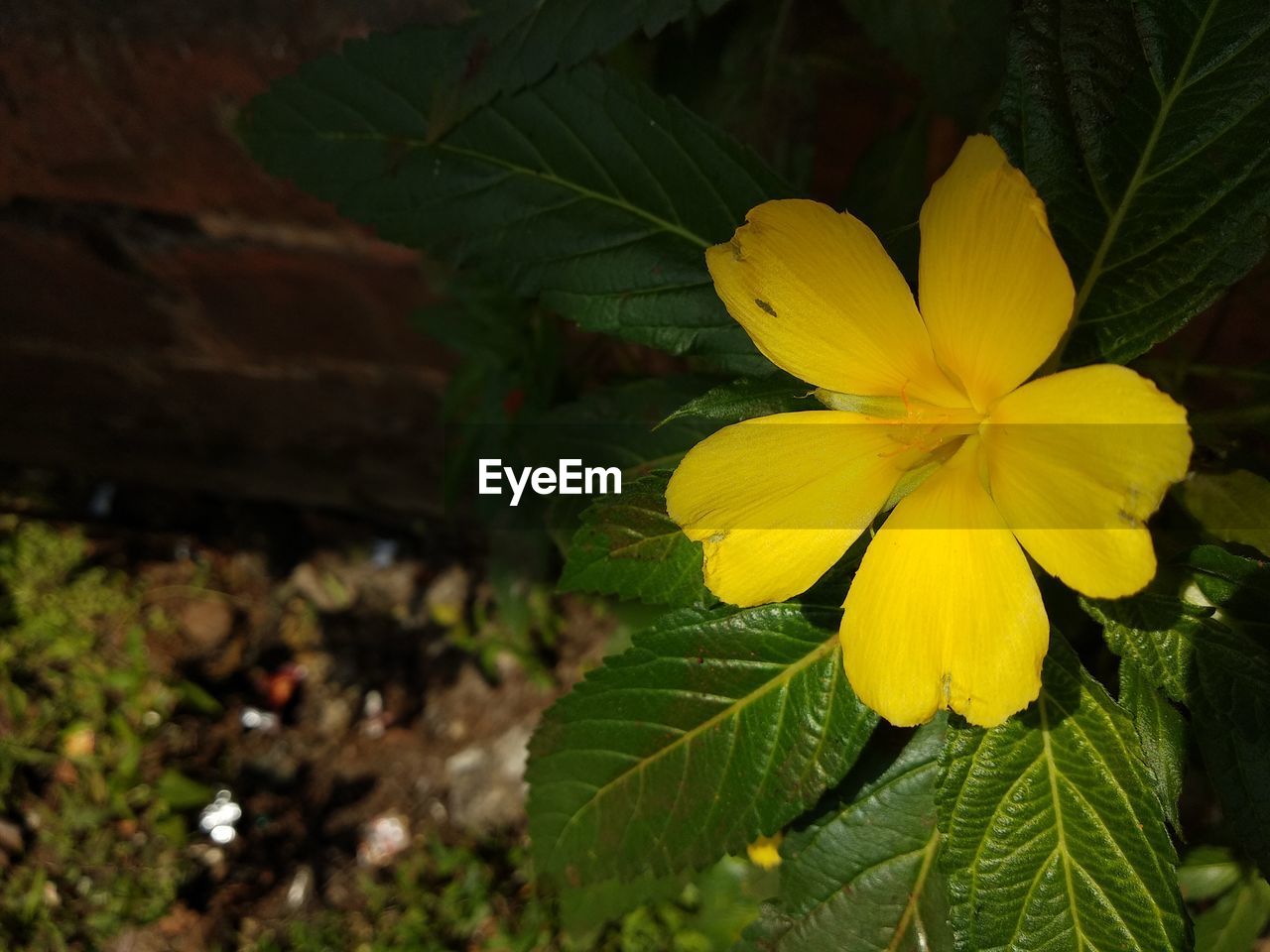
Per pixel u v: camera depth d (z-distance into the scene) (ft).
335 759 1.02
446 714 1.03
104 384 1.01
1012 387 0.34
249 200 0.72
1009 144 0.38
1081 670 0.39
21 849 0.96
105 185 0.72
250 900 0.96
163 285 0.84
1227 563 0.37
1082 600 0.39
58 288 0.86
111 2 0.60
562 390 0.70
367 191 0.49
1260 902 0.52
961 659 0.34
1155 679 0.38
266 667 1.07
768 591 0.36
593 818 0.47
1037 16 0.37
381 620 1.08
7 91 0.65
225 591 1.10
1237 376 0.46
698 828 0.45
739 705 0.45
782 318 0.36
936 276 0.34
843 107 0.60
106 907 0.94
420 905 0.94
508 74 0.45
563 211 0.47
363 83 0.48
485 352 0.69
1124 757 0.38
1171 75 0.37
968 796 0.39
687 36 0.55
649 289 0.47
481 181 0.48
